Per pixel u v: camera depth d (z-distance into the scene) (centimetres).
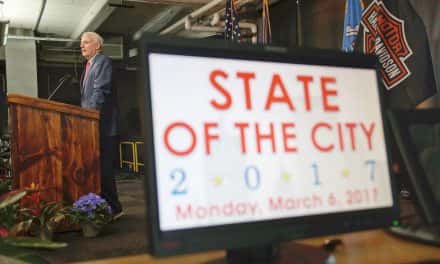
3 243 133
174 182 60
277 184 67
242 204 64
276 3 648
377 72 80
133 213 407
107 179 362
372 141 77
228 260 70
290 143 69
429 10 368
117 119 363
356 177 74
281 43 74
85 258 237
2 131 634
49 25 1046
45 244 143
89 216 301
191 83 63
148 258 75
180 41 63
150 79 61
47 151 313
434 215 76
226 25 503
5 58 1091
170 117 61
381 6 286
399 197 77
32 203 281
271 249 69
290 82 71
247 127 66
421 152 80
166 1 754
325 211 70
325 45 559
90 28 1015
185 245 59
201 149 63
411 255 70
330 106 74
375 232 85
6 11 915
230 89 66
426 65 278
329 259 68
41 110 310
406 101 277
